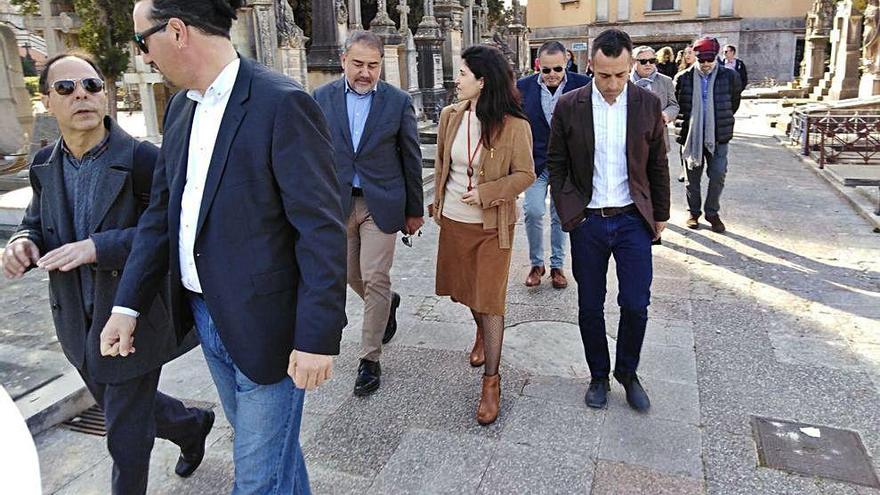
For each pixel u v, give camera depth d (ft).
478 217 10.65
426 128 44.91
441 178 11.09
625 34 10.10
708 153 21.38
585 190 10.65
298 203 5.97
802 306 15.40
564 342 13.84
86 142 7.68
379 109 11.76
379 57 11.71
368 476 9.48
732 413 10.86
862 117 34.45
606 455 9.82
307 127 6.06
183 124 6.48
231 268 6.16
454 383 12.17
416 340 14.14
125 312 6.79
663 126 10.55
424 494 9.06
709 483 9.12
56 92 7.27
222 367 7.01
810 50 76.38
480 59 10.25
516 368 12.69
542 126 16.24
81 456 10.13
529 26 128.06
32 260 7.77
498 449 10.05
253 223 6.10
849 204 25.16
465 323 14.99
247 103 6.03
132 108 63.36
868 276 17.29
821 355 12.86
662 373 12.29
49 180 7.88
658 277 17.67
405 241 13.03
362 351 11.82
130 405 7.72
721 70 20.70
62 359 12.68
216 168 6.06
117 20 29.96
